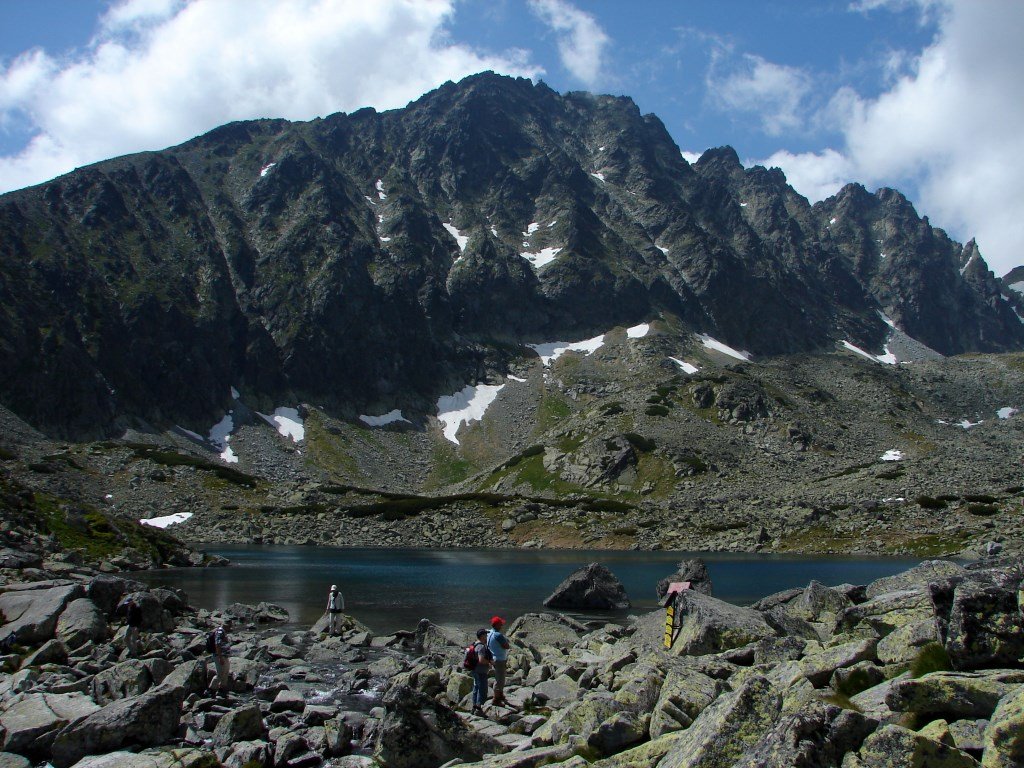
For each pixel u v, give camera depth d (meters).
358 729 18.59
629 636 30.53
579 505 124.38
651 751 12.54
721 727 11.23
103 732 15.38
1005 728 8.86
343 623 36.16
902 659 13.91
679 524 111.75
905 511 104.38
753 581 61.97
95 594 29.14
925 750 8.91
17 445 140.75
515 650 28.53
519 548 107.81
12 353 174.00
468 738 16.11
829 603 25.47
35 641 24.06
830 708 10.10
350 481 187.50
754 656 19.00
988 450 152.88
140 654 24.56
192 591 52.84
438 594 55.44
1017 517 94.00
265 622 40.03
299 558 88.25
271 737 17.66
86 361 186.50
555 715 16.55
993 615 11.63
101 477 130.75
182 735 16.88
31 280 197.25
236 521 117.69
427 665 26.45
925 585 19.47
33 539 48.34
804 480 139.88
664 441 155.75
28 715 16.52
